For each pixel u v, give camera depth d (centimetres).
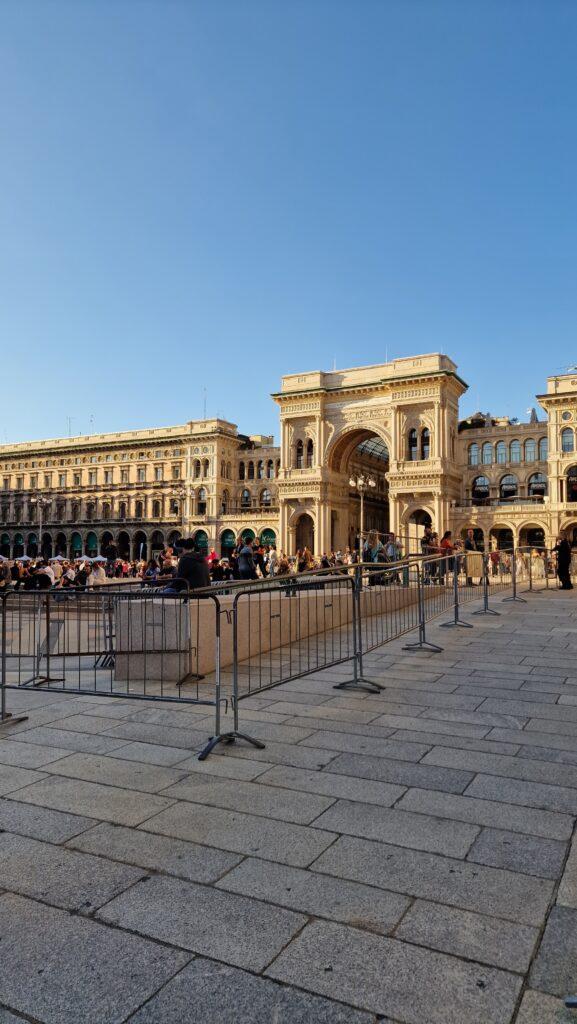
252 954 343
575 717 782
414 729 739
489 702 855
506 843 464
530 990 314
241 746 683
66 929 367
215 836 479
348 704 852
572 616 1722
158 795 555
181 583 1245
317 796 550
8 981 326
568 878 416
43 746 693
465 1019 297
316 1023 295
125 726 765
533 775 595
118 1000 312
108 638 1177
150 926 369
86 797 553
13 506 10300
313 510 7194
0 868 436
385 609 1722
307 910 382
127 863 441
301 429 7425
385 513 9425
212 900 394
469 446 7750
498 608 1927
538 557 3183
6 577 2916
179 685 930
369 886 408
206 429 8919
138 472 9381
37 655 1048
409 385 6681
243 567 2364
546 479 7262
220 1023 296
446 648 1260
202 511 8856
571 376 6378
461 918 372
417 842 466
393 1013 301
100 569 3030
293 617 1341
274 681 983
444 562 1850
